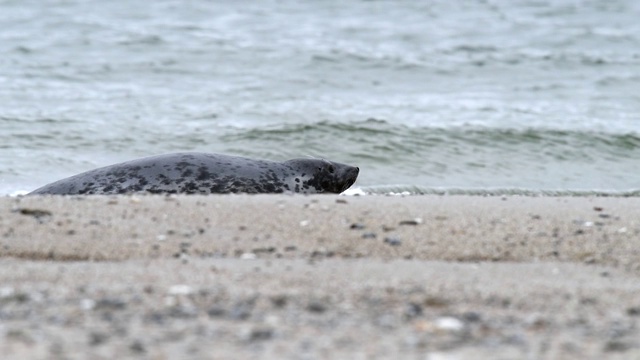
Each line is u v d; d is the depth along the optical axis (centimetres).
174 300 2148
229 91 7625
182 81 7925
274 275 2417
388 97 7638
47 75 7919
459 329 1975
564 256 2766
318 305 2122
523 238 2933
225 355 1778
